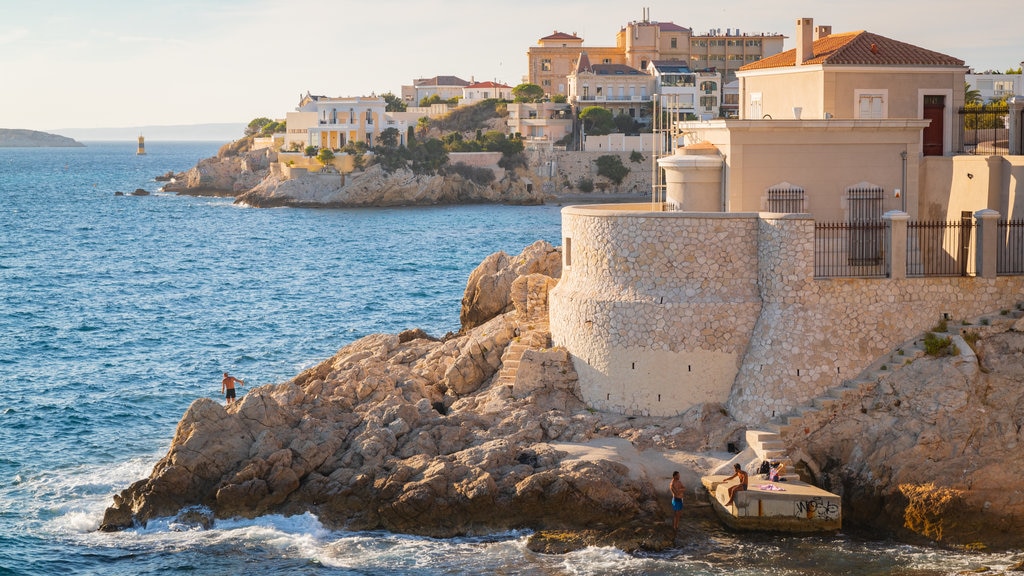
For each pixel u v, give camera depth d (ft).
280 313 286.66
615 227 141.18
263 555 117.91
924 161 157.89
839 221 150.30
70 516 132.67
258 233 545.85
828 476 128.26
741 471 120.57
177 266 403.54
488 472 124.57
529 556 115.96
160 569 116.26
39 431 170.19
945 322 136.98
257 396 136.15
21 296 319.88
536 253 183.62
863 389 132.16
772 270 135.44
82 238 515.91
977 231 138.41
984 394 128.67
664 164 153.89
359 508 124.88
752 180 148.77
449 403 152.35
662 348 138.00
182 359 224.53
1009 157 145.59
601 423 138.51
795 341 133.28
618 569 112.37
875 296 135.64
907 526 120.37
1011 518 117.91
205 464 129.49
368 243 490.49
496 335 157.07
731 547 116.98
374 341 181.27
